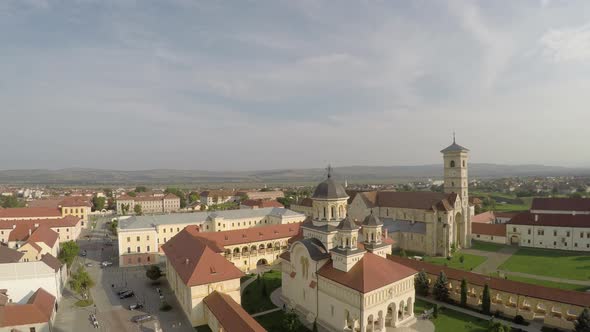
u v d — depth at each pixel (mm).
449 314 71812
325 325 67250
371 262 65875
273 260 116188
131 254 115188
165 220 130000
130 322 72062
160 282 96688
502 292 72750
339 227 67188
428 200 129125
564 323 64438
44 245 113688
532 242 130875
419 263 88625
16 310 65500
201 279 70500
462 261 109125
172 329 68438
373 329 61750
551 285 86500
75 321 73000
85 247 143625
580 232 123250
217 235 109938
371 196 148125
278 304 79000
